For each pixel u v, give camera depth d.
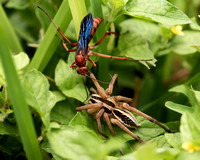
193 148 0.20
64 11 0.23
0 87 0.22
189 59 0.27
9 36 0.25
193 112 0.21
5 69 0.20
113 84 0.24
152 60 0.24
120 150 0.22
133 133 0.22
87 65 0.24
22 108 0.20
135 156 0.19
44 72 0.24
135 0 0.23
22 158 0.23
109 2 0.23
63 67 0.23
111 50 0.25
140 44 0.25
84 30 0.23
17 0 0.27
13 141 0.23
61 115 0.23
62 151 0.20
